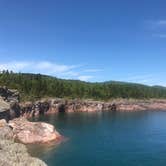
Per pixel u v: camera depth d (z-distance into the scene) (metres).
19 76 192.75
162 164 59.69
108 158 64.06
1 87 124.56
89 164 58.91
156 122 142.00
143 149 74.62
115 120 148.12
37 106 167.25
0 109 93.44
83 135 94.94
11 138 57.72
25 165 41.50
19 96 155.50
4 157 41.19
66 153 67.31
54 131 82.50
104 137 92.38
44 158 62.31
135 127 120.81
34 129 78.38
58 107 187.25
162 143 83.38
